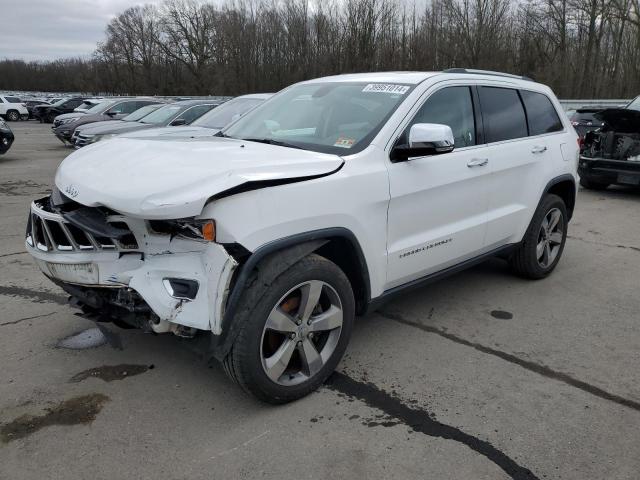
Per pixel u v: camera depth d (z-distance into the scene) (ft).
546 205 16.22
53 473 8.34
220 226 8.57
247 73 150.20
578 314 14.56
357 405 10.19
